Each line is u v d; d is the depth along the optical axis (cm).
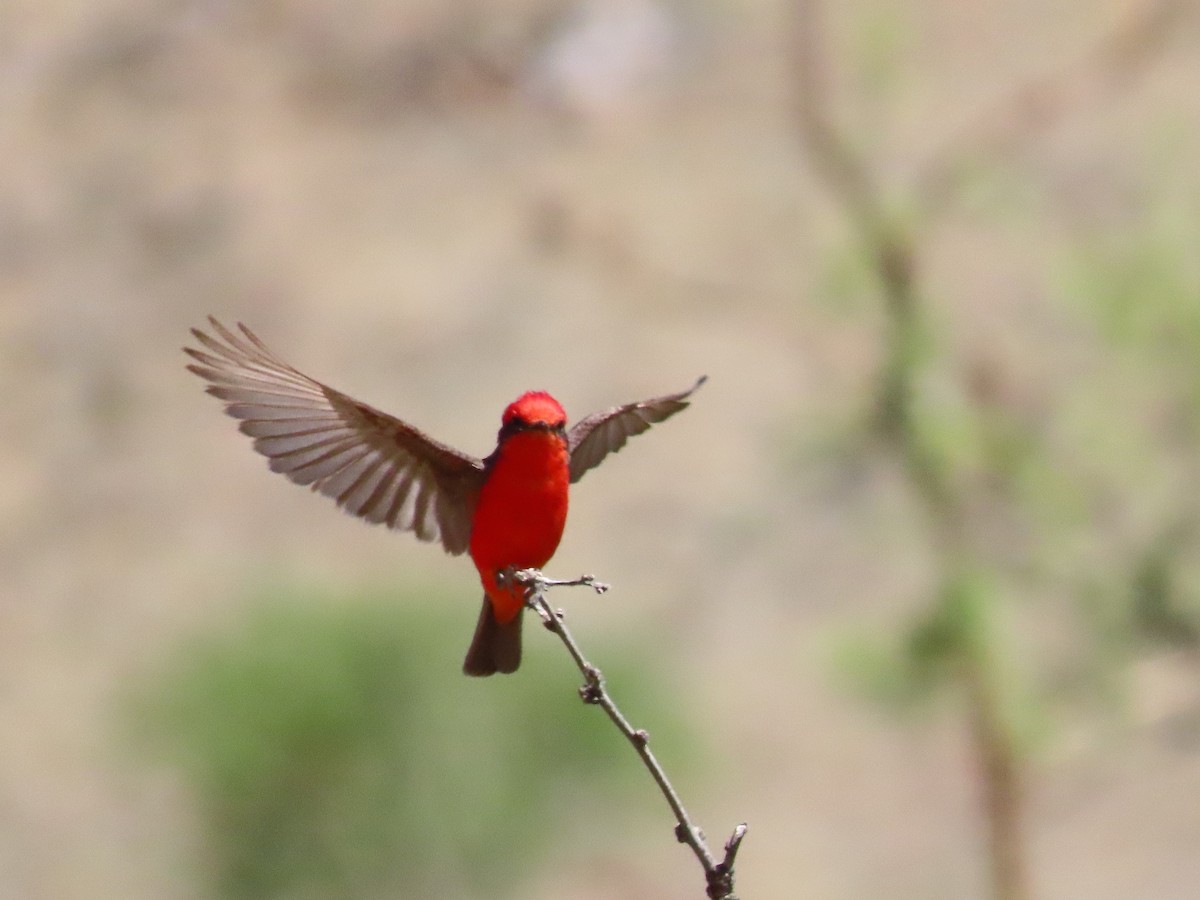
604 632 1667
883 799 1642
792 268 1557
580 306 2103
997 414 1165
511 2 2491
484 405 2062
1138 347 1108
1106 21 1688
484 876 1534
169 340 2264
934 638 1173
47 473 2170
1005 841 1245
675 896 1566
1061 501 1136
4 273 2388
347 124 2450
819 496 1541
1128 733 1173
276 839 1505
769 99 2184
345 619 1519
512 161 2280
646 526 1897
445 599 1564
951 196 1278
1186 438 1117
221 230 2355
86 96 2569
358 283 2238
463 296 2181
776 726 1692
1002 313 1330
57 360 2284
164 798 1695
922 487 1182
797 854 1619
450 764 1509
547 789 1553
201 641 1559
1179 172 1166
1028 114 1647
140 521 2084
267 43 2575
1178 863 1476
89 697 1852
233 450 2158
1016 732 1182
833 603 1755
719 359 1977
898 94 1288
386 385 2111
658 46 2338
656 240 1938
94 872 1655
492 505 597
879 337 1217
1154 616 1138
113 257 2369
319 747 1492
